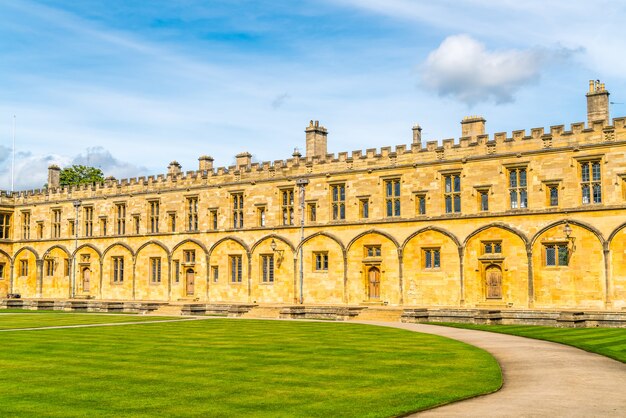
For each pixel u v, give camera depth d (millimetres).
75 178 102562
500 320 41188
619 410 15453
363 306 51875
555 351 25875
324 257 57125
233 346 27531
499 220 48906
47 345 28172
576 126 46406
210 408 15859
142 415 15266
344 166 56438
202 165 68125
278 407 15898
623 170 44500
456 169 50906
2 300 62438
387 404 16156
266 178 60531
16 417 15109
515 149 48719
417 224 52375
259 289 60156
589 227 45344
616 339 29906
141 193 68500
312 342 29062
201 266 63781
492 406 15938
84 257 72188
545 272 46969
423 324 40844
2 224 77938
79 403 16453
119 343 28875
